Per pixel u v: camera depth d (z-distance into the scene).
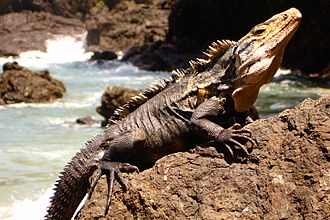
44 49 11.48
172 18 9.95
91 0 13.56
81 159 1.59
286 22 1.50
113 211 1.50
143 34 10.91
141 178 1.50
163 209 1.46
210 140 1.52
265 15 7.60
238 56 1.51
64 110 4.12
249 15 7.93
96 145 1.59
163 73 7.56
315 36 6.52
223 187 1.45
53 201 1.60
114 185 1.52
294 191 1.41
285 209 1.40
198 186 1.46
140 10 11.57
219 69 1.55
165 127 1.57
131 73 7.65
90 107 4.32
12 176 2.17
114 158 1.55
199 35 9.12
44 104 4.45
